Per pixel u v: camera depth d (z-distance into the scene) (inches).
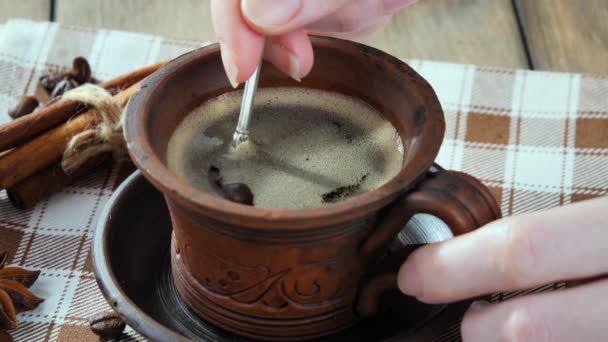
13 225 15.3
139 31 19.5
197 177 12.4
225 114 13.2
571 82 17.6
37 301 13.9
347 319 12.6
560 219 11.6
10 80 17.9
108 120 15.9
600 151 16.5
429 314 12.6
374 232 11.8
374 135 13.0
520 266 11.5
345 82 13.2
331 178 12.5
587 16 19.7
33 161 15.4
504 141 16.8
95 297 14.2
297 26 12.3
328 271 12.0
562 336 11.5
